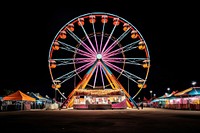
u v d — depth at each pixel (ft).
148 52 133.39
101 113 88.63
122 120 53.78
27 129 36.06
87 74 135.03
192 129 36.27
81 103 141.38
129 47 134.92
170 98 166.30
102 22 138.00
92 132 32.73
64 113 88.89
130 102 146.51
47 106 144.15
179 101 162.09
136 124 44.29
